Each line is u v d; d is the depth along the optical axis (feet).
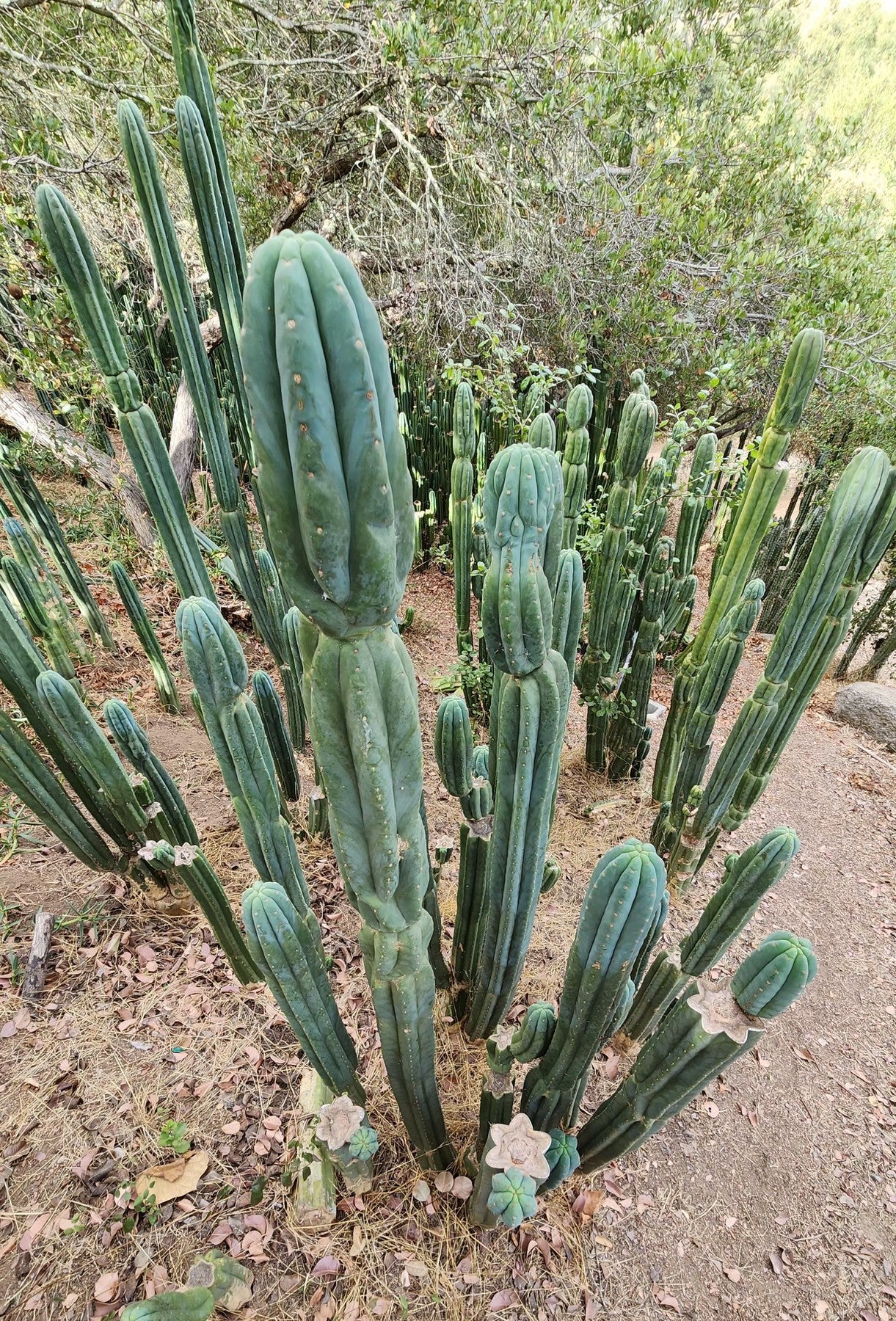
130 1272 5.68
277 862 5.46
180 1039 7.27
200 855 6.51
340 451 2.43
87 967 7.85
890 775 14.03
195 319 6.47
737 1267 6.41
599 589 9.68
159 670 11.62
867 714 15.40
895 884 11.21
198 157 5.73
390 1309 5.68
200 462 20.21
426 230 17.17
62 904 8.48
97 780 6.98
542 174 16.71
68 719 6.38
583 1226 6.37
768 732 7.81
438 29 15.58
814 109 21.84
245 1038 7.34
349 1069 5.60
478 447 12.31
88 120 16.63
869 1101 8.02
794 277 17.75
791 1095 7.96
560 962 8.73
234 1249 5.84
